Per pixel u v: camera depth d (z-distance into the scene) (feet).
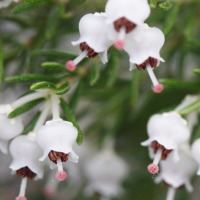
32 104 0.24
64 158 0.22
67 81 0.24
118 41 0.21
